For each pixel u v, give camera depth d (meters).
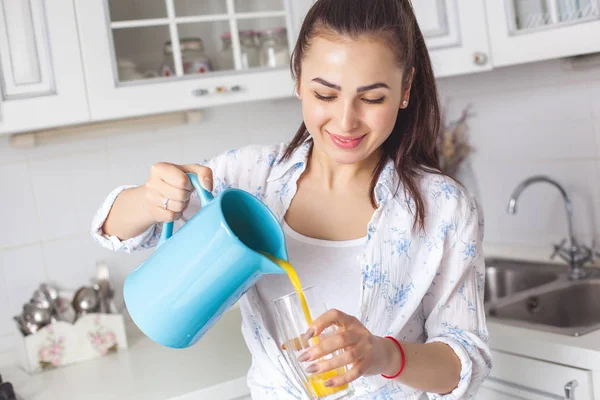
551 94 2.16
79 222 2.10
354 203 1.18
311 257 1.17
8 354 2.00
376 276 1.14
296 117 2.40
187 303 0.94
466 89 2.40
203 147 2.26
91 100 1.70
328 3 1.04
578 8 1.75
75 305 1.99
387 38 1.00
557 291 2.00
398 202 1.17
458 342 1.14
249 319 1.18
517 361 1.70
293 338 0.90
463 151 2.31
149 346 1.99
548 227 2.25
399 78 1.04
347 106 1.01
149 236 1.12
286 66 1.90
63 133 2.02
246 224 0.98
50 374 1.85
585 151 2.11
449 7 1.92
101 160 2.12
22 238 2.03
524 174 2.29
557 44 1.79
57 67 1.66
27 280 2.04
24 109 1.64
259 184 1.23
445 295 1.20
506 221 2.38
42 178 2.04
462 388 1.11
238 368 1.73
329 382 0.90
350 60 0.99
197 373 1.72
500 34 1.91
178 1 1.81
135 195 1.06
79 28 1.68
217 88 1.81
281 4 1.93
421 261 1.18
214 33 1.87
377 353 0.95
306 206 1.19
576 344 1.58
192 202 1.21
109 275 2.13
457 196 1.19
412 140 1.20
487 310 1.91
